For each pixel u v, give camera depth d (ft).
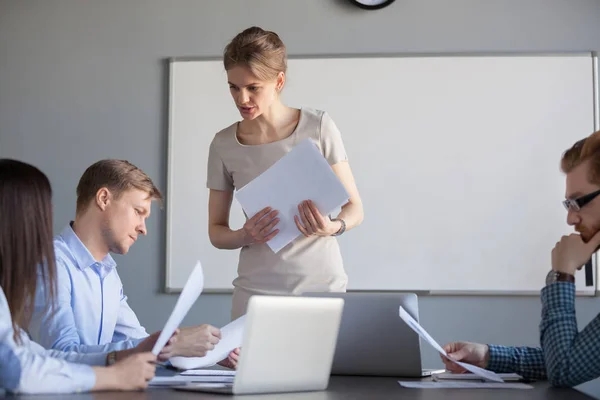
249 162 7.74
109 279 7.18
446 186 12.66
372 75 12.82
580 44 12.74
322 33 12.96
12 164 4.80
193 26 13.21
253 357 4.52
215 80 13.07
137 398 4.27
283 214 7.08
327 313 4.82
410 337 5.78
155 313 12.88
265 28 13.05
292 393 4.71
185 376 5.57
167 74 13.19
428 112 12.73
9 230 4.69
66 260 6.68
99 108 13.28
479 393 4.73
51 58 13.39
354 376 5.83
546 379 5.61
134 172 6.89
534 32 12.78
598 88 12.61
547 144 12.62
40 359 4.44
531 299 12.48
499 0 12.84
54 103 13.34
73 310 6.70
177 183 13.00
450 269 12.55
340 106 12.83
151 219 13.01
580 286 12.24
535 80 12.67
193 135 13.04
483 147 12.66
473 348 5.73
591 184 5.16
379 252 12.63
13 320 4.67
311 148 6.95
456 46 12.83
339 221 7.56
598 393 11.96
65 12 13.43
